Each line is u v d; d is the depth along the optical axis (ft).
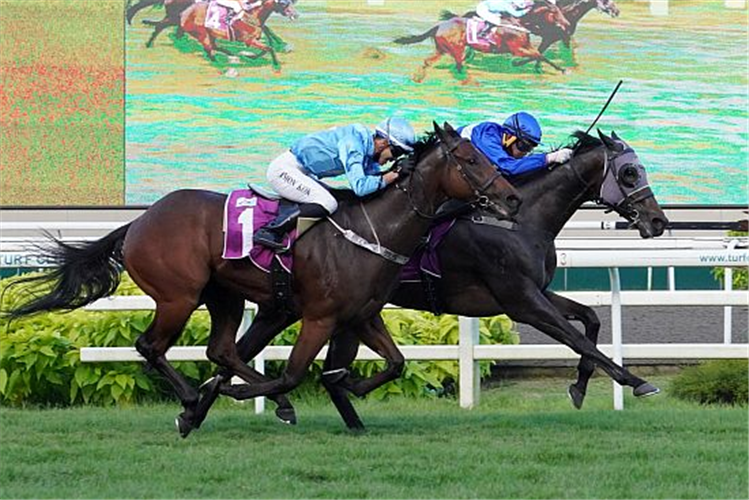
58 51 60.64
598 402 41.88
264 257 31.35
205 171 61.46
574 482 25.75
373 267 31.07
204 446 30.58
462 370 40.50
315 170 31.83
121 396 41.47
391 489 25.00
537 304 33.32
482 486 25.38
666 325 55.42
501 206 30.68
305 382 42.93
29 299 41.27
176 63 61.31
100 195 60.90
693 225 43.39
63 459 28.76
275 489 25.14
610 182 33.94
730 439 31.60
